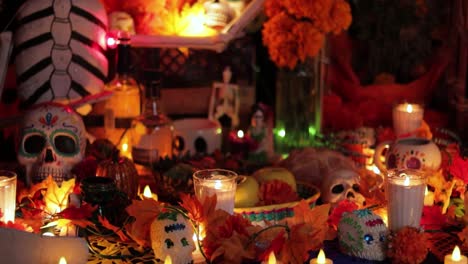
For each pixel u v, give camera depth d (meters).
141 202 1.60
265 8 2.23
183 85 2.38
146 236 1.60
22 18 2.00
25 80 2.01
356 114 2.45
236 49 2.41
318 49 2.20
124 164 1.82
